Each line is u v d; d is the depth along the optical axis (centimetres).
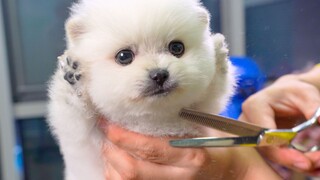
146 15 41
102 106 44
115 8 42
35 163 125
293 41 56
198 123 42
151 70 41
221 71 47
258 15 55
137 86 41
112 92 42
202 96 45
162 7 41
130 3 42
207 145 37
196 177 45
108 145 47
